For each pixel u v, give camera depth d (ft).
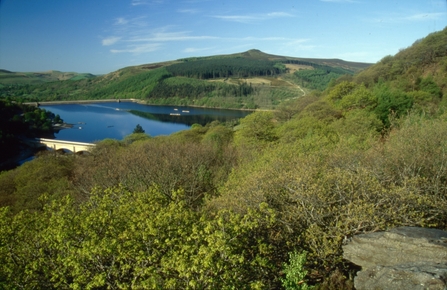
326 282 39.42
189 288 30.50
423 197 41.68
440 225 44.57
